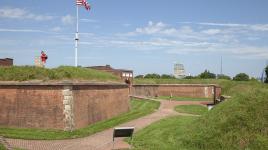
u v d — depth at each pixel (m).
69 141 18.59
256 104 18.12
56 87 21.39
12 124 21.44
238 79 68.94
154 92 59.69
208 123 18.53
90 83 24.72
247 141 15.95
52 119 21.22
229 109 18.58
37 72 22.56
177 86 61.69
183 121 25.16
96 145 17.69
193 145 17.02
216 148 16.25
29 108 21.41
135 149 16.39
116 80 32.62
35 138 18.58
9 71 22.42
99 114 26.52
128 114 31.55
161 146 17.08
